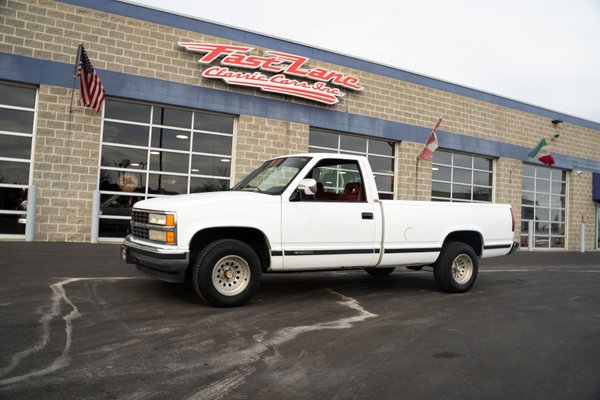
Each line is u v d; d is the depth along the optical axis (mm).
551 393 3529
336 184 6859
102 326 4805
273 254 5941
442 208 7391
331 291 7352
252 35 13750
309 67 14766
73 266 8250
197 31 12977
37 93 11320
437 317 5863
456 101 18047
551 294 7969
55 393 3186
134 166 12430
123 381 3453
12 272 7465
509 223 8227
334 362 4059
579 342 4945
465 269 7688
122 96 12047
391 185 16672
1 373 3500
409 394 3430
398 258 6922
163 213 5531
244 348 4328
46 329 4609
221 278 5754
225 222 5660
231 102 13414
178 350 4191
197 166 13219
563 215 22047
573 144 22047
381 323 5457
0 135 11109
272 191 6211
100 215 12008
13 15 10969
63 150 11461
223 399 3217
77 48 11422
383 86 16203
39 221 11242
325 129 15125
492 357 4355
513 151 19734
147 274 5840
